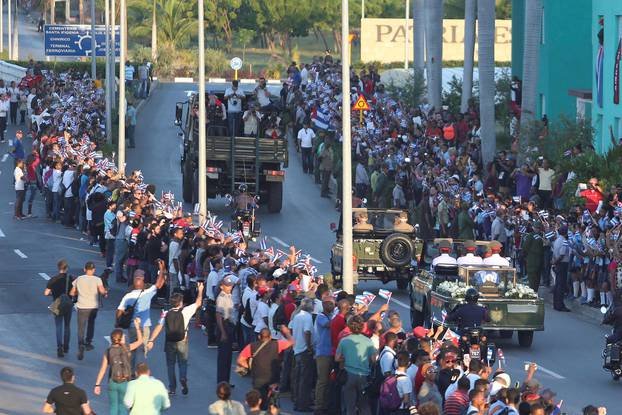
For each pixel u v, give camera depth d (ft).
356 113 339.57
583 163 232.94
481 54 291.79
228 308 148.36
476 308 153.79
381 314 144.05
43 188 298.35
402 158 283.18
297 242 260.21
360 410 129.90
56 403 122.93
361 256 206.39
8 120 425.28
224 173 291.79
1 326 188.55
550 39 347.36
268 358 134.10
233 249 179.22
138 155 373.40
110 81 396.16
